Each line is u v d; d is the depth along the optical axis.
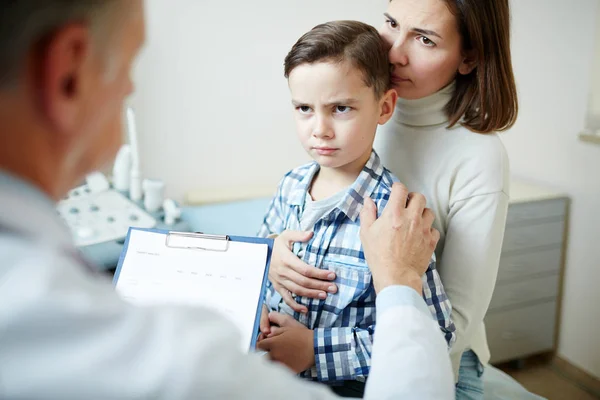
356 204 0.97
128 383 0.36
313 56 0.90
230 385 0.39
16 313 0.35
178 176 2.37
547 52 2.23
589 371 2.27
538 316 2.31
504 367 2.39
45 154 0.41
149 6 2.14
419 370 0.57
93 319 0.37
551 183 2.31
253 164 2.46
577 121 2.17
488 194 1.03
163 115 2.28
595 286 2.20
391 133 1.16
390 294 0.69
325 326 0.97
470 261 1.03
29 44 0.37
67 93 0.40
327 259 0.98
